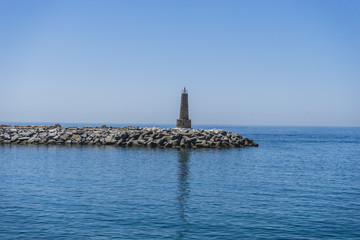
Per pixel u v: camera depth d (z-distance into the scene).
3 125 90.31
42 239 16.48
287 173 39.53
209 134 77.19
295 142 116.88
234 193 27.41
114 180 32.97
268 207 22.80
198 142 71.88
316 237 17.22
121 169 40.41
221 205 23.28
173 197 25.67
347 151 79.75
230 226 18.75
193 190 28.55
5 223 18.77
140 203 23.61
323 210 22.11
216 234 17.52
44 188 28.44
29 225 18.48
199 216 20.58
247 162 50.06
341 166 48.28
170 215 20.72
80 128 86.81
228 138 79.19
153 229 18.14
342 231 18.11
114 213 20.98
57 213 20.80
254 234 17.55
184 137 72.44
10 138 76.44
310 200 25.02
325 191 28.61
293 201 24.66
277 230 18.17
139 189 28.69
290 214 21.12
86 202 23.66
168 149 66.94
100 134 77.25
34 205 22.62
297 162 52.59
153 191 27.91
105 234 17.27
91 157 52.50
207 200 24.77
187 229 18.19
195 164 46.09
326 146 98.19
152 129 79.06
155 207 22.56
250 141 84.38
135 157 53.34
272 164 48.53
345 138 160.50
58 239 16.52
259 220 19.84
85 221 19.30
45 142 74.50
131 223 19.08
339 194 27.39
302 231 18.06
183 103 88.75
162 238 16.84
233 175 37.16
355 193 27.86
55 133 76.94
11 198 24.59
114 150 63.94
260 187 30.16
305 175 38.16
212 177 35.59
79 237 16.80
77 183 31.02
